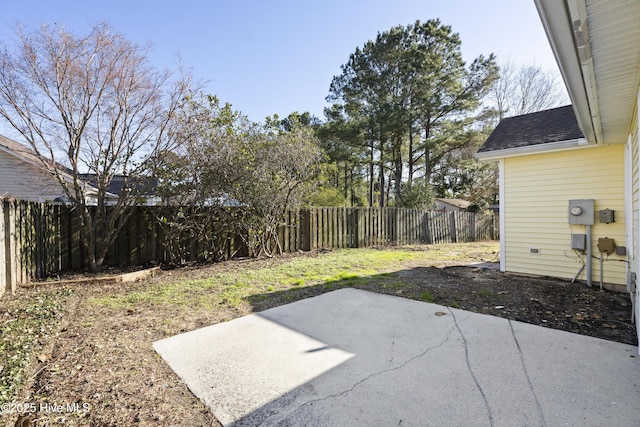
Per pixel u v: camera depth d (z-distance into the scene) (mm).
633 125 3590
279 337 2896
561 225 5277
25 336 2740
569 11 1771
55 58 5137
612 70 2561
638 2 1723
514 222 5793
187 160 6426
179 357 2490
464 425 1685
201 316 3488
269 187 7340
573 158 5145
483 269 6309
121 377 2172
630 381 2109
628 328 3109
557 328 3107
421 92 17078
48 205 5480
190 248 6883
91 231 5824
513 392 1989
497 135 6406
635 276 3344
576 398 1920
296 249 8586
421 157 20594
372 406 1860
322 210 9094
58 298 4023
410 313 3566
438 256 8203
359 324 3225
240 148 6980
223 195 6984
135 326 3148
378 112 17172
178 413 1801
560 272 5293
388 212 10602
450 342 2768
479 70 17297
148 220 6605
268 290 4609
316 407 1857
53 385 2041
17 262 4566
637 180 3229
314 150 8234
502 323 3229
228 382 2135
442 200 21609
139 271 5742
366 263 6988
